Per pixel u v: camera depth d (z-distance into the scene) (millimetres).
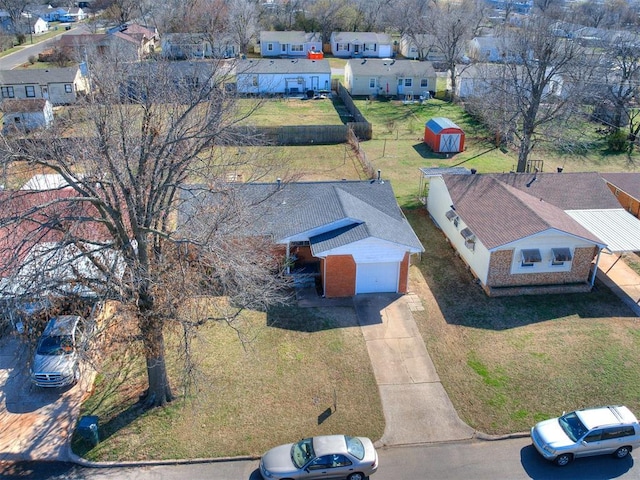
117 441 16812
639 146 46562
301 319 22797
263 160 39500
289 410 18156
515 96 35188
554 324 22750
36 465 16016
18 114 42375
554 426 16703
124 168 15992
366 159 40156
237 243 21375
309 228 24688
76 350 17094
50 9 114125
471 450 16828
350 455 15406
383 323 22688
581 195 28844
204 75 34469
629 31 70688
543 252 24438
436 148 44125
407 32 82000
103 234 18656
